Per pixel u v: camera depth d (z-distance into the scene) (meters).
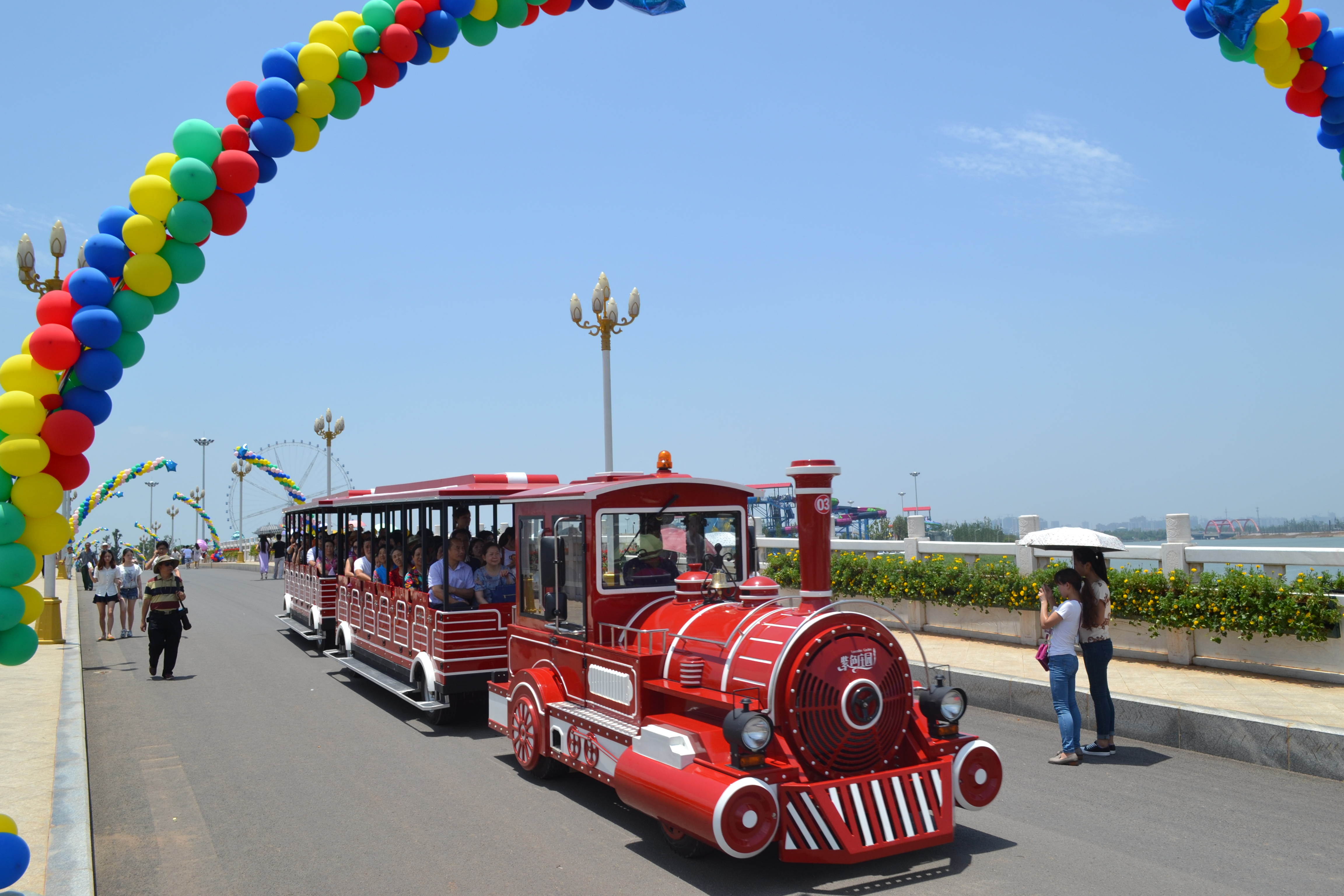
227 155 5.08
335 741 9.02
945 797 5.36
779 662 5.27
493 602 9.60
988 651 11.36
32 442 4.38
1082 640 7.78
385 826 6.46
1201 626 9.58
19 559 4.36
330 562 15.23
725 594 6.60
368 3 5.99
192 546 66.69
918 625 13.18
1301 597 8.80
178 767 8.10
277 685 12.18
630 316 17.38
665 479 7.15
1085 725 8.66
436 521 10.51
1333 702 8.09
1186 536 10.12
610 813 6.68
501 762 8.16
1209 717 7.70
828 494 5.68
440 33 6.18
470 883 5.41
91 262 4.77
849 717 5.32
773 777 5.07
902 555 13.73
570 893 5.23
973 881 5.23
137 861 5.91
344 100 5.88
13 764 7.80
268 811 6.83
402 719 10.02
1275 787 6.81
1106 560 10.02
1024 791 6.84
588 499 6.87
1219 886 5.09
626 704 6.26
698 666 5.79
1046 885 5.16
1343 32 6.27
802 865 5.59
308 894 5.32
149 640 14.38
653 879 5.41
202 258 5.07
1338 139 6.77
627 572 6.98
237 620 20.23
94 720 10.07
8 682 11.73
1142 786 6.91
